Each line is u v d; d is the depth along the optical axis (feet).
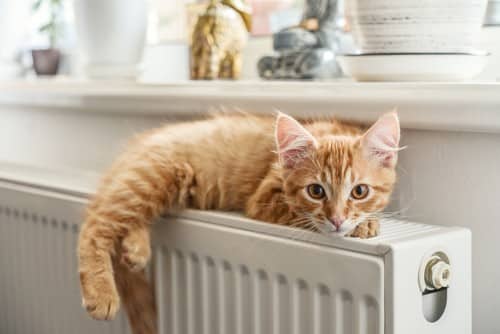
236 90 4.09
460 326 3.13
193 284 3.62
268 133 3.77
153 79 5.90
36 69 6.43
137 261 3.62
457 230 3.12
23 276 4.76
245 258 3.31
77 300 4.38
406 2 3.39
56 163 5.90
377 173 3.14
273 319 3.22
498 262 3.30
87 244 3.75
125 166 3.92
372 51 3.58
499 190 3.27
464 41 3.46
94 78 5.39
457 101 3.12
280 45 4.37
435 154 3.50
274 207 3.34
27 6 6.85
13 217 4.75
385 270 2.83
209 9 4.78
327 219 3.02
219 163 3.81
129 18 5.20
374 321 2.87
